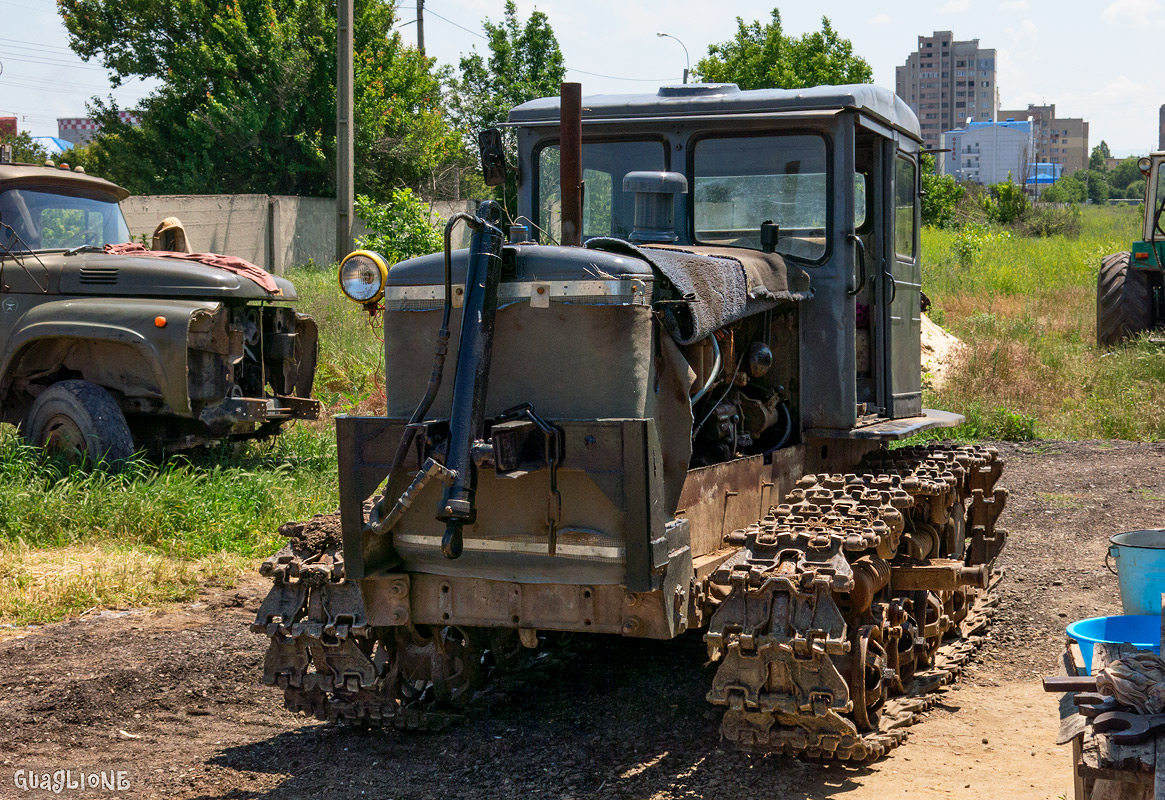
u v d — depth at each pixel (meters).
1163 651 3.02
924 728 4.43
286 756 4.16
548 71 34.81
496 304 3.77
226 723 4.54
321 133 28.06
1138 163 14.41
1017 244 29.92
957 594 5.55
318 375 12.05
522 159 5.71
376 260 4.10
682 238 5.37
